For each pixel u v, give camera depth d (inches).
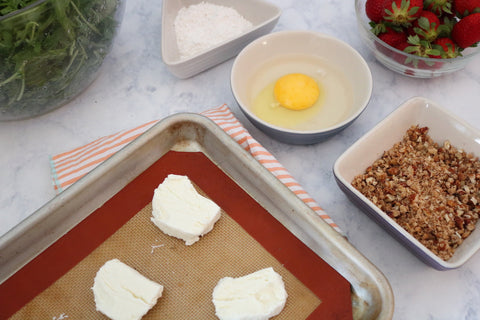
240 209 18.6
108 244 18.1
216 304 16.9
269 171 18.4
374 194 19.5
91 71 21.3
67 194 18.0
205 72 23.7
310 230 17.8
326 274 17.4
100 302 17.0
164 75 23.6
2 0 18.0
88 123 22.3
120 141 20.6
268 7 23.5
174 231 17.9
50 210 17.8
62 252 18.0
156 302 17.2
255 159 18.5
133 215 18.6
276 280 17.1
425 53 20.9
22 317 17.1
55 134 22.1
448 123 20.1
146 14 25.3
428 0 21.3
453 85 23.0
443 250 18.2
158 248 18.1
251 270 17.7
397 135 20.5
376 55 22.7
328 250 17.5
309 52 22.6
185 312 17.1
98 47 20.4
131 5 25.4
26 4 17.9
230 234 18.3
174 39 23.9
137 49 24.3
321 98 22.0
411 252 18.8
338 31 24.6
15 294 17.4
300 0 25.4
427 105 20.2
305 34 22.2
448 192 19.5
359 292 17.1
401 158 20.1
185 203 18.2
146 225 18.5
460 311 18.3
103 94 23.0
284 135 20.0
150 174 19.3
